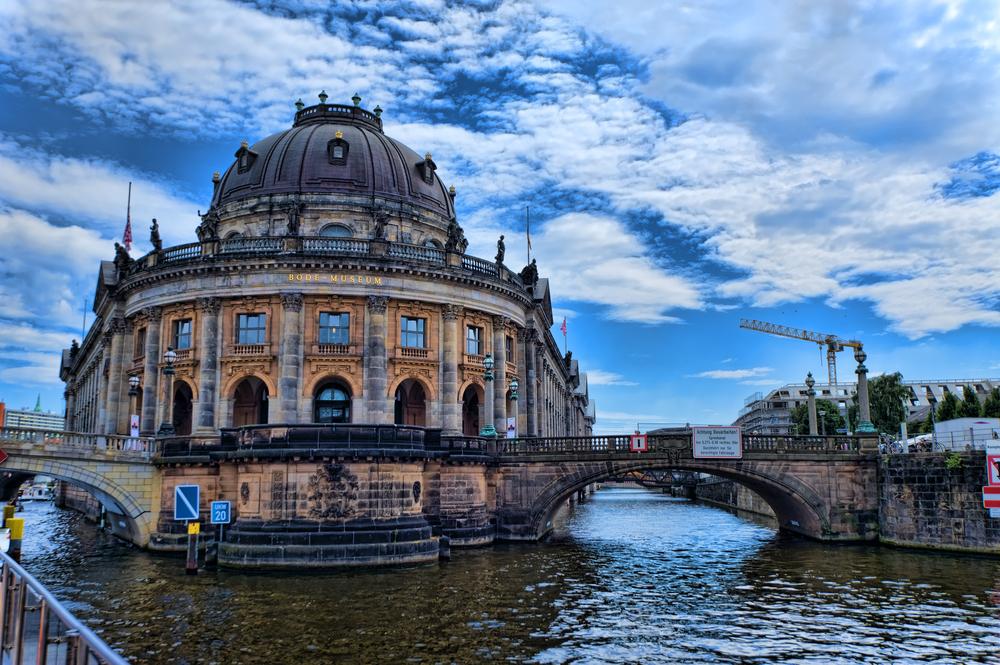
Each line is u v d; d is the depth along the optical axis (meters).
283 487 39.00
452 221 69.44
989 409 84.00
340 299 58.16
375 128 73.75
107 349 70.81
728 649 24.98
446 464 46.78
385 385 57.66
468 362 62.03
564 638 26.09
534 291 73.94
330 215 64.12
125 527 51.47
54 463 44.12
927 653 24.64
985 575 37.59
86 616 28.64
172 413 57.47
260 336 58.12
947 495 46.59
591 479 50.78
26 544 51.41
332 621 27.94
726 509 96.69
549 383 91.69
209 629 26.78
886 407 105.62
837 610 30.31
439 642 25.42
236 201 65.44
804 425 111.69
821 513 50.59
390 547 38.84
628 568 39.88
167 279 59.31
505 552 45.56
